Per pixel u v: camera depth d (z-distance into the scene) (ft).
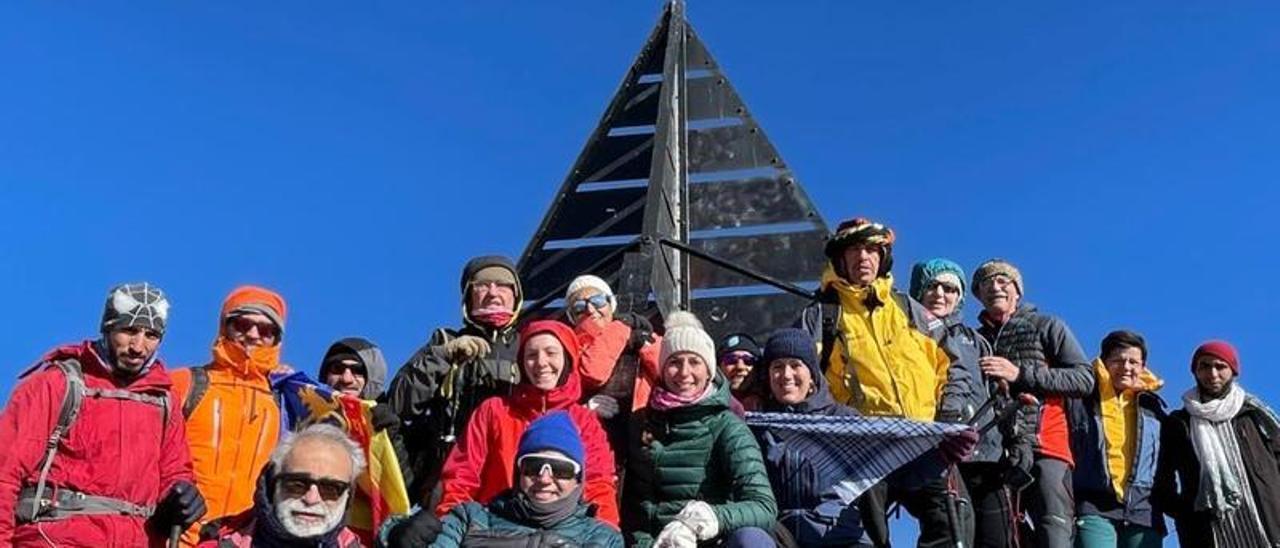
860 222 28.12
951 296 28.89
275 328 22.75
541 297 38.91
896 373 26.76
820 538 24.11
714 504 21.94
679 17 41.86
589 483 21.68
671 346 22.71
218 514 21.31
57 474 19.20
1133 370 29.58
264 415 22.36
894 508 26.02
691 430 22.38
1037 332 28.71
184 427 20.80
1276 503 29.01
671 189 38.75
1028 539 28.17
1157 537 29.60
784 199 39.24
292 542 18.98
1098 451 29.04
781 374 25.14
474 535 19.90
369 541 22.27
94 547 18.97
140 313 20.01
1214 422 29.58
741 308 37.63
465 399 24.03
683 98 40.96
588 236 39.37
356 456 19.71
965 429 24.27
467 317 25.93
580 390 23.03
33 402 19.19
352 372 25.84
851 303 27.81
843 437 24.56
